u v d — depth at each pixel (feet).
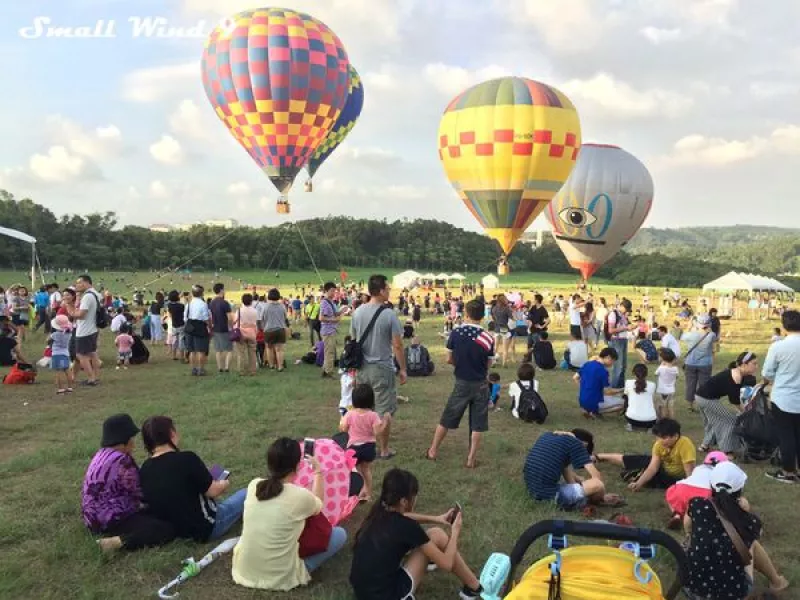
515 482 21.93
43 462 23.80
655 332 75.66
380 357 24.02
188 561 15.47
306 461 16.75
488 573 11.28
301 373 44.86
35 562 15.90
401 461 24.44
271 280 270.26
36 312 68.18
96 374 40.34
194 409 32.81
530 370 31.78
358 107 101.65
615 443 27.66
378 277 24.14
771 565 14.92
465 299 140.36
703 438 28.43
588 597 10.69
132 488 16.80
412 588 13.00
